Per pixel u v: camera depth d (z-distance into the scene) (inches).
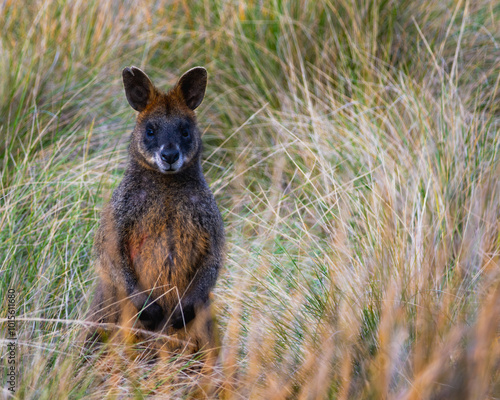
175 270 357.7
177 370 327.3
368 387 289.7
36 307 353.1
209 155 528.1
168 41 601.0
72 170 442.0
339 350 315.6
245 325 362.0
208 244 362.6
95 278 385.7
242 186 479.2
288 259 411.2
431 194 429.1
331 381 303.1
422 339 296.4
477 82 569.0
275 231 411.2
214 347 360.8
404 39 587.2
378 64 567.2
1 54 517.3
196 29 605.3
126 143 506.9
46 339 344.5
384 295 347.6
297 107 528.7
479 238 404.8
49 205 437.1
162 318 359.9
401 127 499.5
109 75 553.9
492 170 438.9
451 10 609.9
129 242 358.0
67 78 528.1
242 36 573.0
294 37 565.6
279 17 575.2
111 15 585.6
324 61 573.0
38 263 387.5
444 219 414.3
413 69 573.9
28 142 481.4
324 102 543.8
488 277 349.1
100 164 474.3
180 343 360.8
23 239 401.7
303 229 421.1
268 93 553.3
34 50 534.9
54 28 561.3
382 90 530.9
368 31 575.2
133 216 355.6
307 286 378.3
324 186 463.8
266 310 365.1
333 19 585.6
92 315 351.3
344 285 368.2
